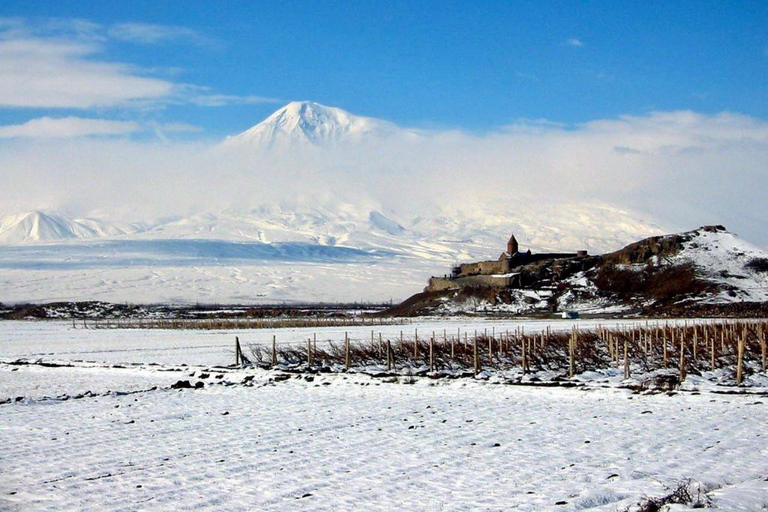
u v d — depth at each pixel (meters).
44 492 21.09
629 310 145.88
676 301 147.88
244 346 76.50
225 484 21.69
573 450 25.47
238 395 40.81
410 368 52.53
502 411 34.12
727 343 60.88
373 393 40.91
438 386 43.28
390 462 24.16
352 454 25.44
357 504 19.42
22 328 128.75
